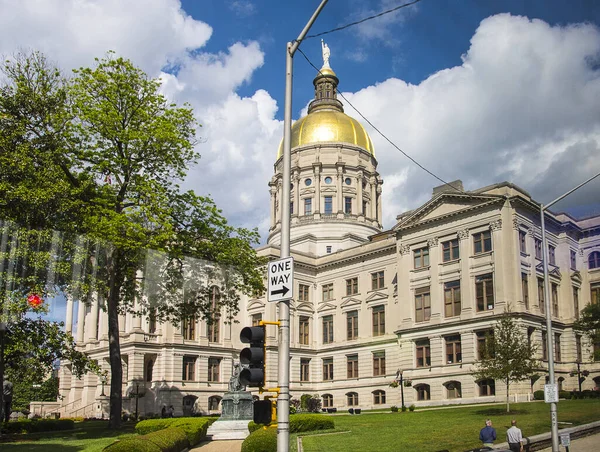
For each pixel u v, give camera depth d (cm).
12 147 3388
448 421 3850
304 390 7906
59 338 3288
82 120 3697
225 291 4081
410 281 6744
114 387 3738
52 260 3069
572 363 3509
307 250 9212
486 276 6025
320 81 11150
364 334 7625
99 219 3397
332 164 9875
